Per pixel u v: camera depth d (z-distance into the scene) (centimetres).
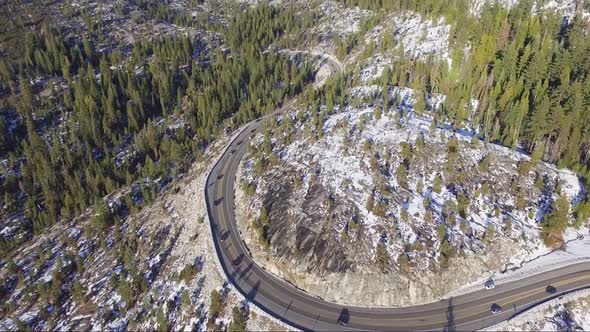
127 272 8394
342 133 9369
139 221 9688
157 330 7106
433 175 8125
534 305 6406
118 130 12669
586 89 8844
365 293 6731
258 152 10125
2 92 13738
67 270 8825
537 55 9700
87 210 10438
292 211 8031
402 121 9425
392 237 7244
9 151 11812
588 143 8606
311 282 7038
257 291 7131
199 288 7538
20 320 8000
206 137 12062
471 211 7625
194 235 8662
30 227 10294
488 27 12038
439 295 6706
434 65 11519
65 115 12950
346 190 8056
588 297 6469
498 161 8281
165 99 13650
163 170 10994
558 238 7406
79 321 7750
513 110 8838
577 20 11350
